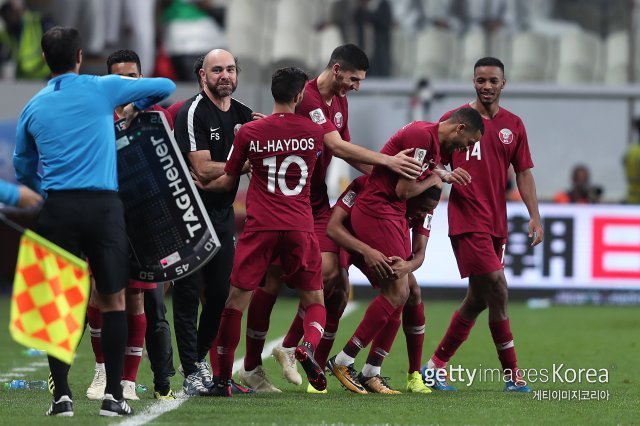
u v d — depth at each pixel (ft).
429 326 147.23
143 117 76.33
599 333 139.74
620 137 214.48
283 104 83.82
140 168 76.38
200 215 76.33
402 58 239.09
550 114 214.69
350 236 88.89
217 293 87.56
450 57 239.09
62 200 71.46
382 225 88.17
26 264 68.39
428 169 88.74
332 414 75.61
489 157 93.20
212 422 70.79
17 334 67.72
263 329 89.56
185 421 71.10
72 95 72.54
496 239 94.53
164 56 210.59
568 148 214.90
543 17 246.88
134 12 206.49
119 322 73.00
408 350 92.43
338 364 90.12
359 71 91.25
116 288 72.23
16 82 199.21
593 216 184.96
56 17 208.95
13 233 181.88
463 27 242.58
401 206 89.10
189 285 86.63
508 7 244.63
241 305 84.48
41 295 68.44
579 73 237.25
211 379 88.07
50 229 71.36
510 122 94.32
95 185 71.92
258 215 83.35
